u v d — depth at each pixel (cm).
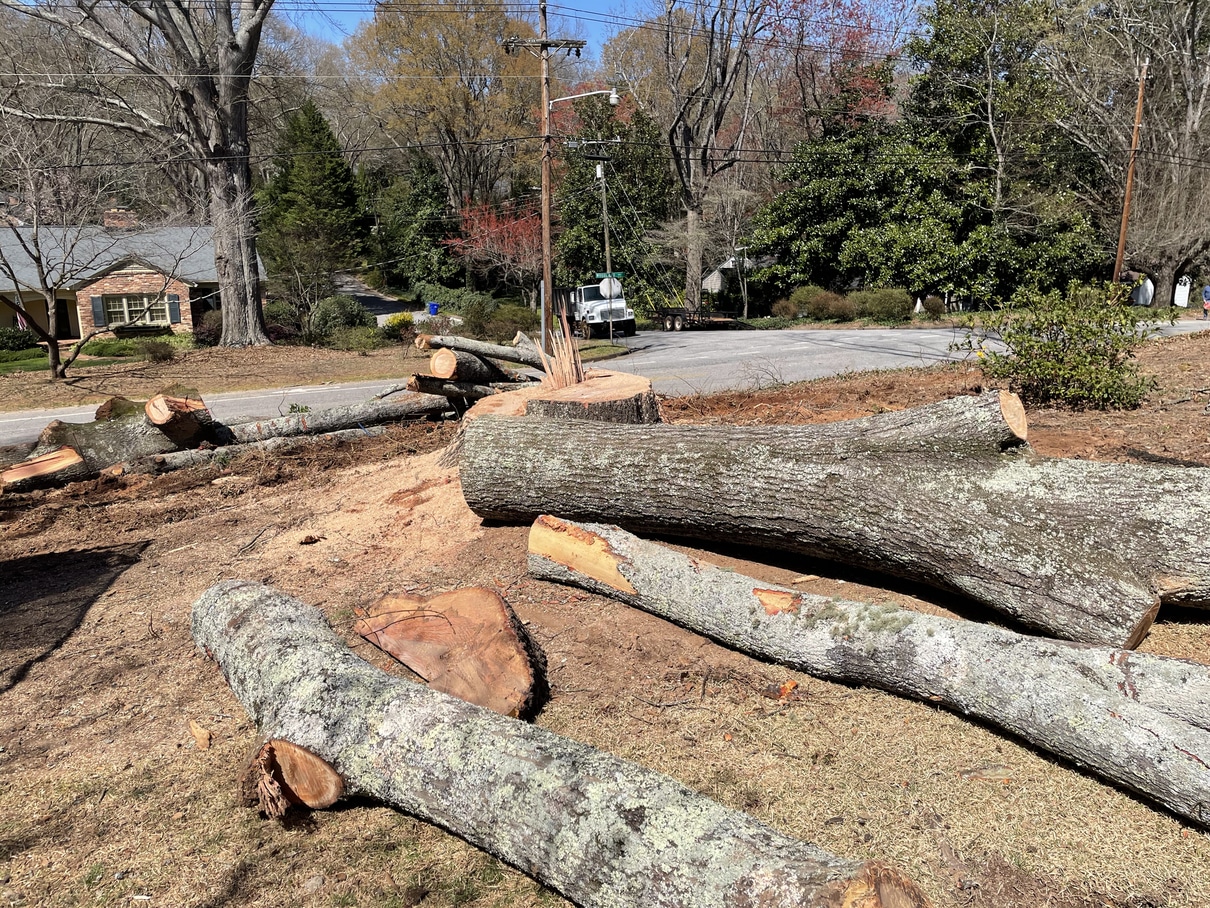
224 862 289
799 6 3300
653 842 237
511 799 266
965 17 3005
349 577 522
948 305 3016
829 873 210
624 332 3008
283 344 2783
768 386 1157
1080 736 290
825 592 436
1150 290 3381
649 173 3978
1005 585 367
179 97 2438
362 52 4694
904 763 313
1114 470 387
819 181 3206
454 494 627
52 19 2245
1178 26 2797
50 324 2067
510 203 4438
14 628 497
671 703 363
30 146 2084
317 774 307
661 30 3438
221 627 400
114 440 909
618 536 452
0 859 296
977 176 3103
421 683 374
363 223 4725
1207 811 261
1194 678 286
